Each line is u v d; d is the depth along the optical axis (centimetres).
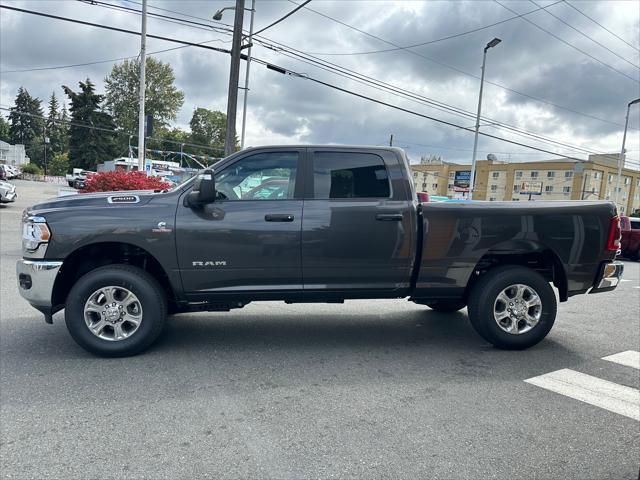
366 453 293
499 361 467
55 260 439
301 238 459
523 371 440
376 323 600
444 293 489
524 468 281
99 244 453
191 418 334
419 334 554
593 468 282
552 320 496
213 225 450
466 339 539
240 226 453
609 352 502
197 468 274
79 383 392
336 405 360
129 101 7725
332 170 477
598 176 7469
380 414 346
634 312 707
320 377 416
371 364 451
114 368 426
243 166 471
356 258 470
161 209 450
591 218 495
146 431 315
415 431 322
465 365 453
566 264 495
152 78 7850
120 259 488
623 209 7869
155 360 449
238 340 517
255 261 458
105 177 1230
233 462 281
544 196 7769
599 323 632
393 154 487
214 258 453
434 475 272
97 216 442
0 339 502
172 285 455
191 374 416
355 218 466
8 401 357
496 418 343
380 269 476
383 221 470
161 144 8588
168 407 351
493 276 490
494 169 8394
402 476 270
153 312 454
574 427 332
